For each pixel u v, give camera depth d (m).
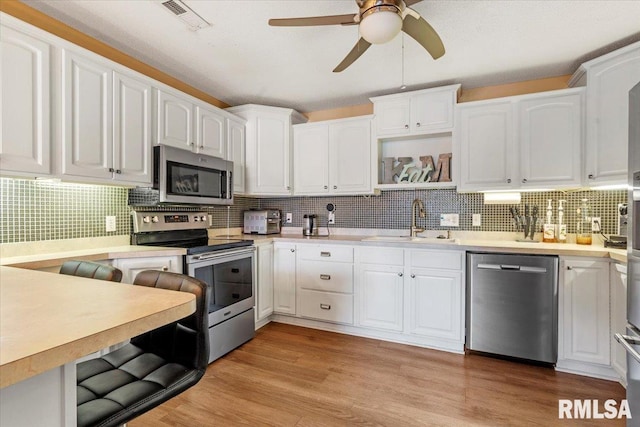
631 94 1.51
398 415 1.74
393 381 2.09
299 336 2.86
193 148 2.67
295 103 3.44
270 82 2.88
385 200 3.37
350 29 2.05
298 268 3.08
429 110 2.87
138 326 0.73
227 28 2.04
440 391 1.98
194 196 2.60
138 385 0.92
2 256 1.82
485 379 2.12
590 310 2.14
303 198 3.78
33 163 1.69
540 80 2.79
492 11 1.86
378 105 3.08
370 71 2.65
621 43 2.20
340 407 1.81
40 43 1.72
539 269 2.26
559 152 2.44
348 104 3.48
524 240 2.78
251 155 3.27
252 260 2.84
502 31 2.06
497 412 1.77
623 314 1.94
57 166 1.79
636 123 1.47
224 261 2.53
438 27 2.02
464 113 2.75
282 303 3.15
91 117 1.95
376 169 3.12
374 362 2.36
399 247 2.69
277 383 2.06
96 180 1.99
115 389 0.90
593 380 2.11
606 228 2.52
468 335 2.47
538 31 2.06
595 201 2.57
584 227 2.61
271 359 2.41
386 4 1.39
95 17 1.93
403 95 2.96
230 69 2.62
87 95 1.93
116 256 2.02
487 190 2.69
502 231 2.90
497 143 2.63
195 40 2.19
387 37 1.46
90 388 0.91
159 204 2.46
